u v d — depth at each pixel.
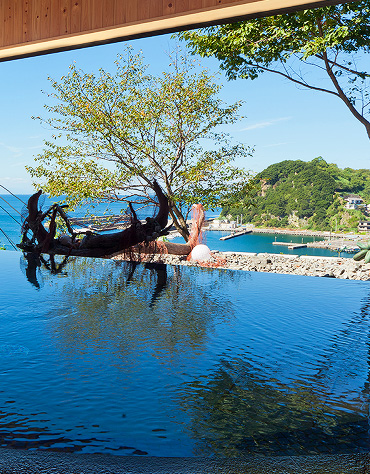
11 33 4.36
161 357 2.07
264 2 3.06
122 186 9.55
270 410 1.54
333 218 80.25
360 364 2.05
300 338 2.46
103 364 1.95
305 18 7.79
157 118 9.71
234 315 2.96
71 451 1.22
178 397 1.62
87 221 7.67
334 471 1.13
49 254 5.62
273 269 7.46
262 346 2.29
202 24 3.41
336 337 2.50
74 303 3.15
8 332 2.42
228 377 1.84
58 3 4.05
